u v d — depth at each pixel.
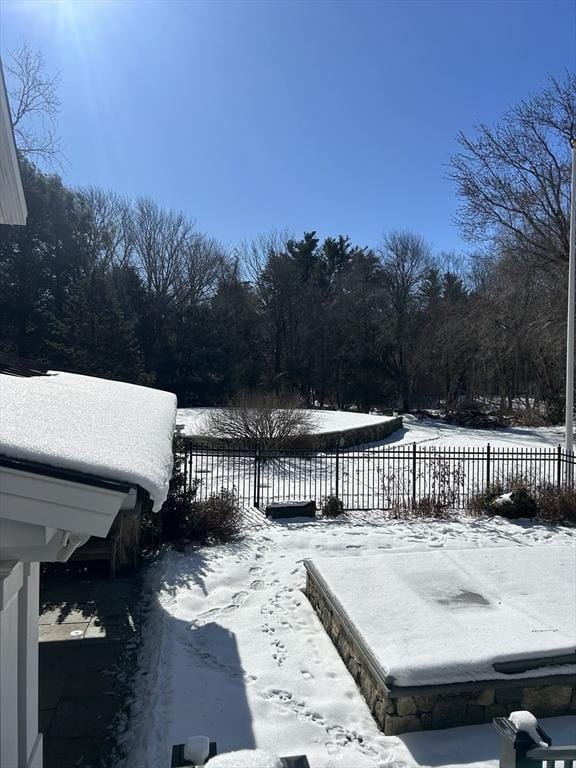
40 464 1.58
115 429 2.38
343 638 5.04
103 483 1.60
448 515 10.28
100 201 35.00
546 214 22.98
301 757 2.04
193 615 5.89
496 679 4.12
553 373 28.11
